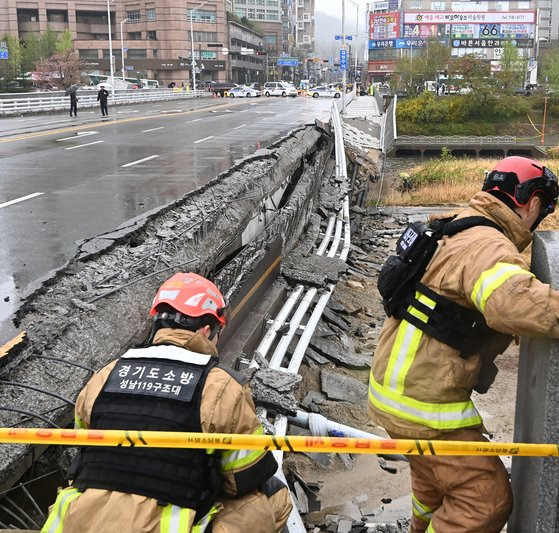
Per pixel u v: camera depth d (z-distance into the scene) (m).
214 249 8.03
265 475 2.49
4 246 7.88
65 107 39.69
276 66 151.50
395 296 2.72
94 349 4.96
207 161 15.59
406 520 4.92
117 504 2.28
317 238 13.12
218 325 2.75
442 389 2.65
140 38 112.00
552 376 2.55
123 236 7.32
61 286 5.96
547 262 2.64
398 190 26.11
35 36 103.00
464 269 2.54
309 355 8.09
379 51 128.62
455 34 126.50
